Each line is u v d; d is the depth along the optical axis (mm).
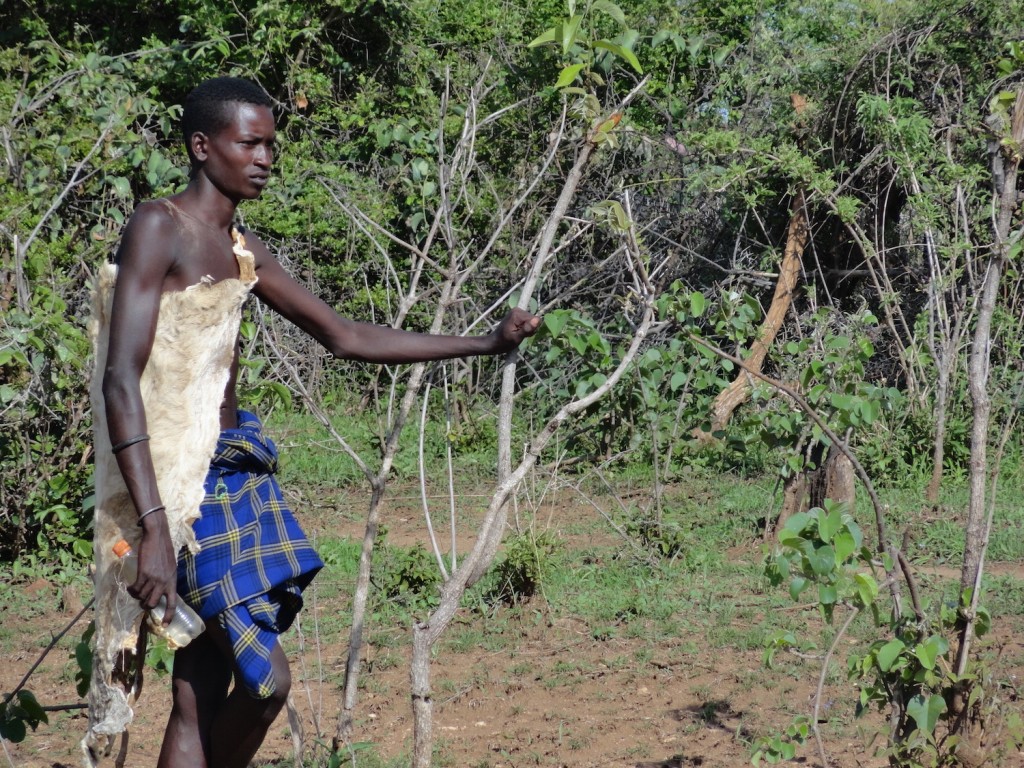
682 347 6750
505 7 14406
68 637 6312
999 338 10289
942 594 6152
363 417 11531
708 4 12039
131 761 4605
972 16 11203
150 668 5648
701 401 7062
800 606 6578
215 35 12492
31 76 12648
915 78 11617
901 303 11906
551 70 11047
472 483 10211
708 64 11961
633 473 9859
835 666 5590
